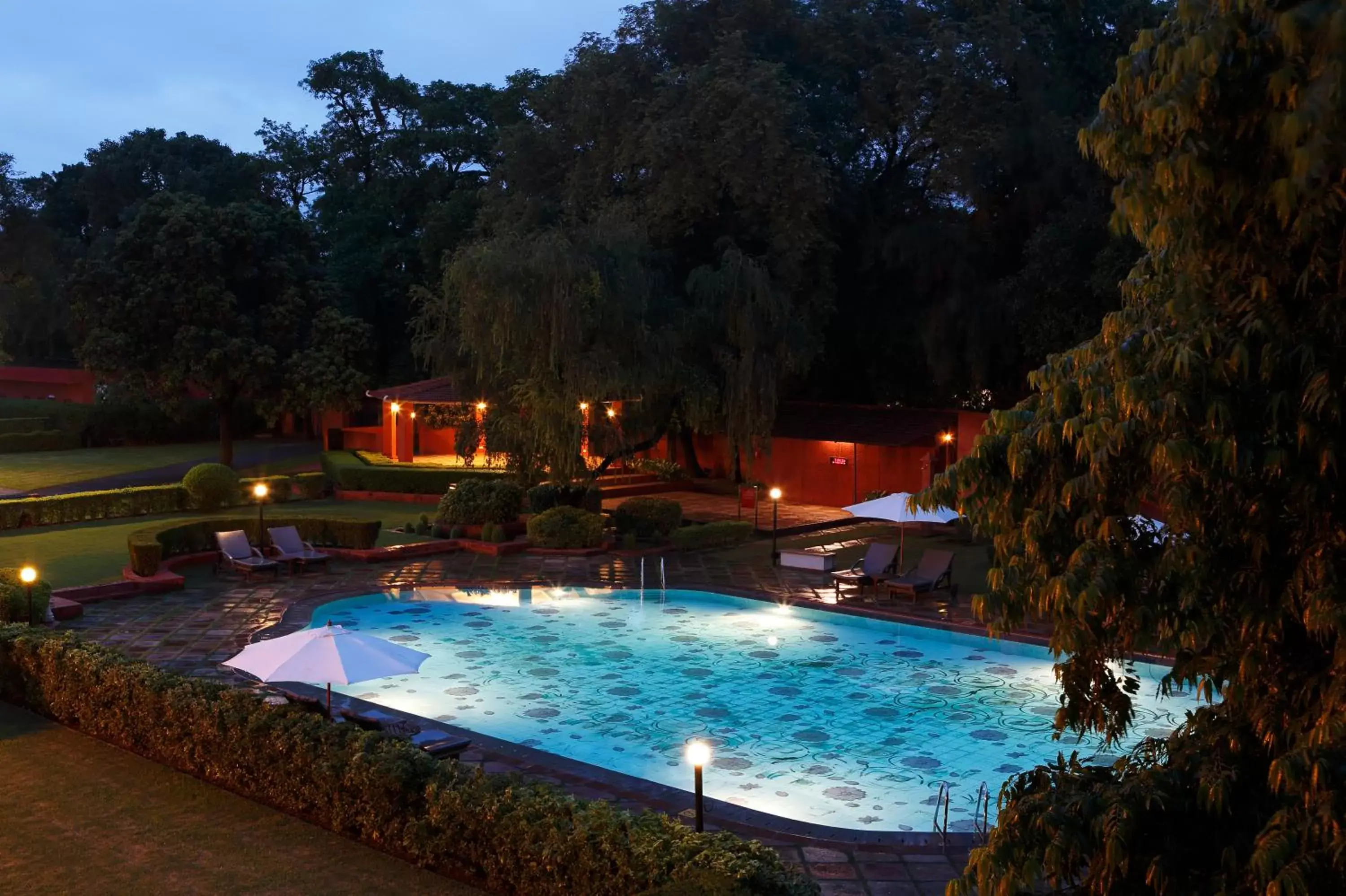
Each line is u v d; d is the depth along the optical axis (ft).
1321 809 14.57
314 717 38.78
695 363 108.27
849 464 125.90
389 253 179.32
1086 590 16.35
